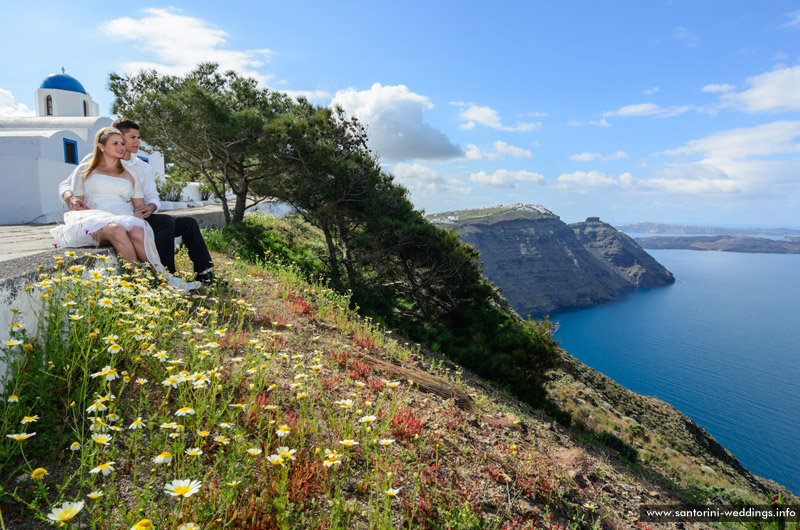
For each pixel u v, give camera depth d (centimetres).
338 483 279
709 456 2047
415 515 291
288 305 714
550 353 1364
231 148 1512
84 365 289
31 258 384
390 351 712
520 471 414
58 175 1468
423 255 1645
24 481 230
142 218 537
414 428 401
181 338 419
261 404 330
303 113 1709
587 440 938
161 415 302
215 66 1664
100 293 363
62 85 2911
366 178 1555
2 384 271
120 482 245
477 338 1370
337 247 1889
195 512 222
